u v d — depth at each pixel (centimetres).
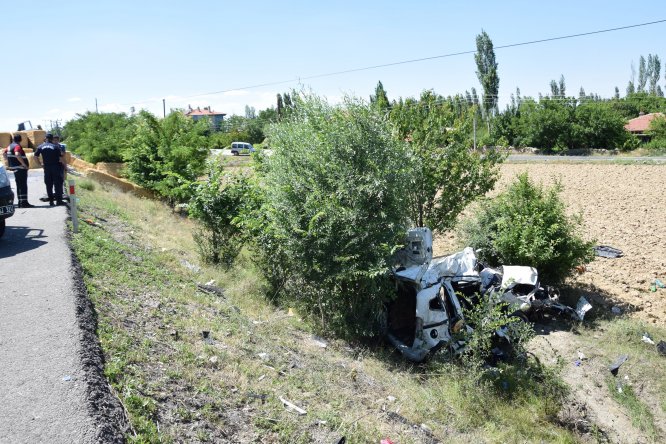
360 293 955
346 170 956
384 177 952
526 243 1216
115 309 685
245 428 515
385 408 668
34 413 430
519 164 4625
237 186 1213
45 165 1362
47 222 1151
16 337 560
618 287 1308
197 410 512
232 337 734
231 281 1083
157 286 859
